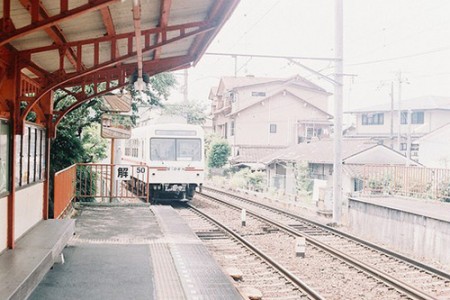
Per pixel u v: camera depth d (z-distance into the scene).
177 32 8.54
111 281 6.64
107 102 14.74
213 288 6.47
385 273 8.97
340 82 15.53
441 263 10.70
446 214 11.55
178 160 19.09
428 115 41.22
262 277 8.93
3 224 6.35
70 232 8.34
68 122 15.35
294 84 42.56
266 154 38.56
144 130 19.67
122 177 14.86
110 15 6.29
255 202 20.25
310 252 11.15
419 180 15.94
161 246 8.96
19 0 4.97
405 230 12.13
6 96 6.50
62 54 6.83
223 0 6.57
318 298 7.48
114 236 9.80
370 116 45.72
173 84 18.25
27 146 7.84
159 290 6.31
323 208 18.08
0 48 5.93
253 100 41.88
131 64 10.16
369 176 17.39
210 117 52.28
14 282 5.00
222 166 38.09
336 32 15.42
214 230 13.44
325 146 30.55
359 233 14.35
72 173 13.34
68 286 6.36
